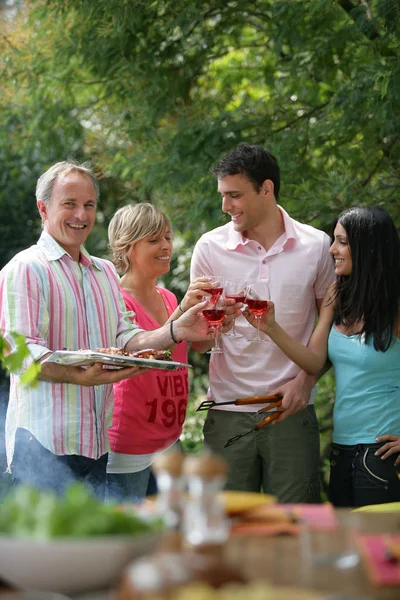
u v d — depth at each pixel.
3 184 13.12
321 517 2.38
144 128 7.71
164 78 7.64
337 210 6.68
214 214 7.11
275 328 4.30
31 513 1.86
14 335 2.93
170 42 7.67
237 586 1.59
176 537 1.86
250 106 7.70
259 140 7.38
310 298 4.66
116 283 4.31
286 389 4.47
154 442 4.54
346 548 2.04
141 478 4.52
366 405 4.21
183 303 4.25
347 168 6.78
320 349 4.46
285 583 1.78
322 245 4.66
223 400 4.67
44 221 4.13
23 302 3.84
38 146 9.84
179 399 4.67
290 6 6.87
